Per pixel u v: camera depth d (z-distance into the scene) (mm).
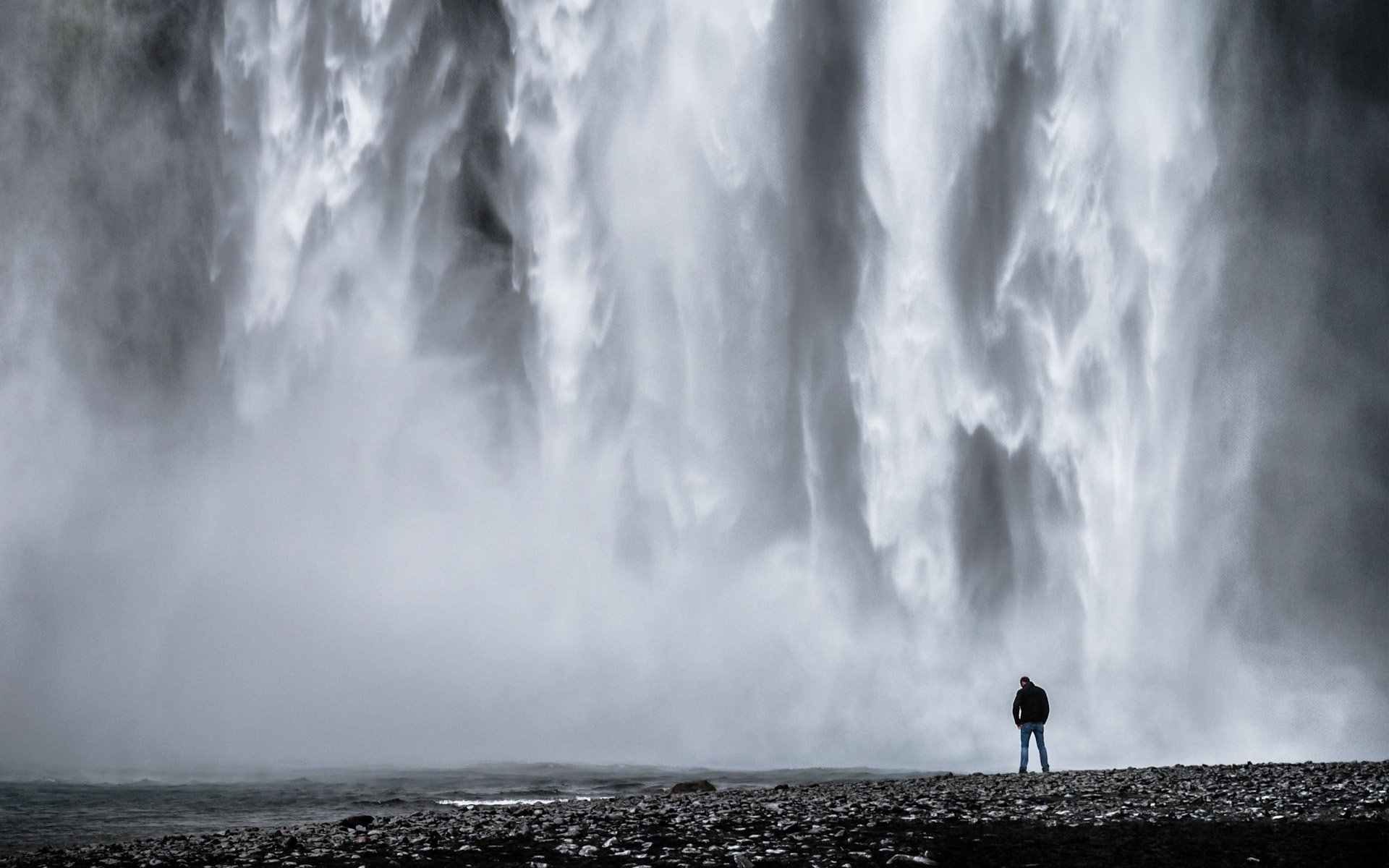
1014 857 10836
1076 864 10531
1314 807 13680
